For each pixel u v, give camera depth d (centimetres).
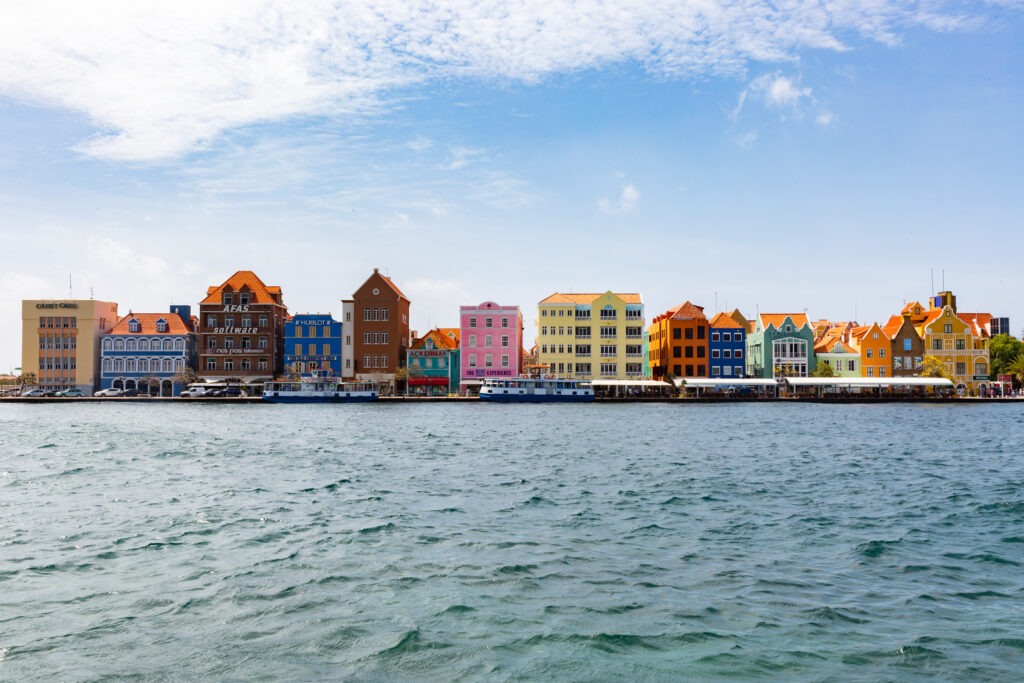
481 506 3319
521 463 4869
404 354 14888
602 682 1528
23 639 1734
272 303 14475
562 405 12525
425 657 1642
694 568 2311
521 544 2602
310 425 8119
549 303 14312
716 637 1750
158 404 12800
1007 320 17600
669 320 14488
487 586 2122
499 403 12925
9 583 2131
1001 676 1548
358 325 14338
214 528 2833
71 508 3219
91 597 2020
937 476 4328
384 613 1905
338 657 1644
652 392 14100
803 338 14550
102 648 1688
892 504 3412
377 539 2662
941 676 1548
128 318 14912
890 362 14362
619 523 2964
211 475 4238
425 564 2342
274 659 1634
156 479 4066
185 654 1658
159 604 1969
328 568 2292
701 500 3497
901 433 7256
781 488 3862
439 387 14225
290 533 2755
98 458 4972
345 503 3372
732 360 14512
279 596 2031
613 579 2191
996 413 10494
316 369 14362
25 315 14600
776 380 13712
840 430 7600
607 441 6394
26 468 4456
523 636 1758
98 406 12175
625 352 14238
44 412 10469
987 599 2022
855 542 2650
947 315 14412
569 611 1920
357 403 12938
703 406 12262
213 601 1992
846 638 1745
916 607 1955
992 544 2627
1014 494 3694
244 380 14362
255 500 3434
